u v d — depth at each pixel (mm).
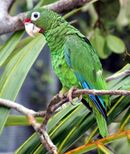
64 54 5176
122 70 5008
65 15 5910
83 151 4355
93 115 4656
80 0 5855
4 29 5559
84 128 4559
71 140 4496
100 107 4582
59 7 5879
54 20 5273
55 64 5293
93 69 5223
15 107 4230
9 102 4270
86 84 5223
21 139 11344
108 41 7594
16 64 4727
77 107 4699
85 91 3910
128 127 4957
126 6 8852
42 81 12547
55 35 5230
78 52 5215
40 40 5078
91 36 7684
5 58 5078
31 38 5844
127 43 11156
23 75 4621
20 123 4930
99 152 4363
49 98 12219
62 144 4480
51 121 4586
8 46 5254
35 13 5309
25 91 12406
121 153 8789
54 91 12086
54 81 12133
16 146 11320
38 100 12484
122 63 12320
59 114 4629
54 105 3879
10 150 11250
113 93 3748
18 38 5410
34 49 4934
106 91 3760
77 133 4523
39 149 4445
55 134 4504
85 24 10531
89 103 4680
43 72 12555
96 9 7277
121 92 3736
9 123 4914
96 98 4574
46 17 5270
